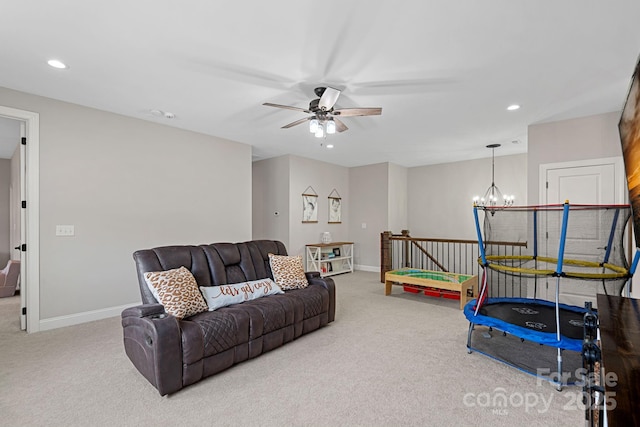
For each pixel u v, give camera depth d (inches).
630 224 132.0
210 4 74.0
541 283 149.5
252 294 118.3
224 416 73.5
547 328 96.0
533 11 75.6
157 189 163.3
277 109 143.8
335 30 84.2
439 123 162.6
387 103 134.9
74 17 78.7
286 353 108.0
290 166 246.2
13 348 110.4
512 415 74.2
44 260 128.6
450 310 159.8
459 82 114.3
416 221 295.9
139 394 82.4
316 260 255.4
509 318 105.7
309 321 124.3
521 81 113.4
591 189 147.7
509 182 245.8
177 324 84.2
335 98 107.9
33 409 75.7
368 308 163.2
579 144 151.2
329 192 281.4
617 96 126.0
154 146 162.6
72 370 94.8
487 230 125.3
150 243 160.2
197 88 121.4
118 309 148.6
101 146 144.5
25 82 116.2
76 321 136.3
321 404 78.3
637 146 71.6
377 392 83.7
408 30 83.6
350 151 234.1
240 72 108.2
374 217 283.4
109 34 86.3
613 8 74.2
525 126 167.2
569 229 117.9
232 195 199.0
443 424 71.0
